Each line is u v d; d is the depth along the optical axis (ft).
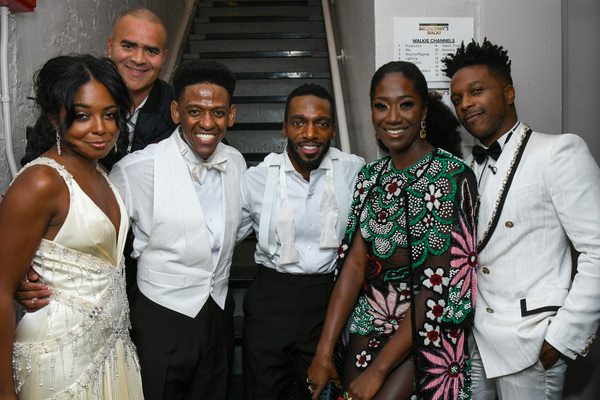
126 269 5.85
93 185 4.32
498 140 5.03
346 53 9.95
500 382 4.86
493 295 4.86
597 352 6.14
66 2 7.42
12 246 3.79
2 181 5.67
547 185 4.62
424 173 4.70
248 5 16.10
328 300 5.74
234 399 7.01
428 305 4.43
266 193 5.62
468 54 5.02
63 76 3.94
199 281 5.25
